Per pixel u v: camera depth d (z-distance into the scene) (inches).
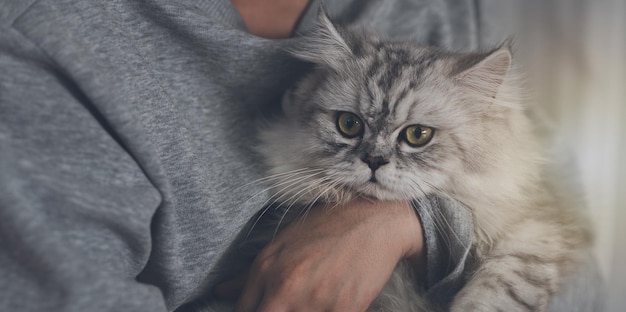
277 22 22.4
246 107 21.1
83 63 16.6
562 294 20.9
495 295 20.5
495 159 22.2
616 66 29.1
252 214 19.9
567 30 29.6
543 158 23.4
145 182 16.7
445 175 21.5
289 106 22.6
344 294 18.9
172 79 19.3
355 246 19.3
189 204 18.3
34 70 16.3
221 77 20.0
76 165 16.0
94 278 15.3
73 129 16.2
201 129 19.6
